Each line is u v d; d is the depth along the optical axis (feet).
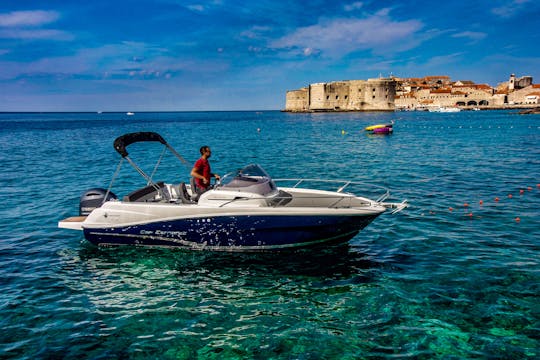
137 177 61.82
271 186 27.91
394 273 23.66
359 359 15.80
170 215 26.32
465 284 21.89
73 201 44.55
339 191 30.58
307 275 23.66
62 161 85.56
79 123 367.86
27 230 33.35
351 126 231.91
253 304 20.30
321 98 504.43
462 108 546.26
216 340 17.21
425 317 18.69
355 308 19.70
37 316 19.29
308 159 82.02
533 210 37.04
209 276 23.75
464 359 15.64
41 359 16.01
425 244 28.48
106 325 18.49
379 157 83.20
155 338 17.42
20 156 95.81
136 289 22.17
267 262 25.64
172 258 26.45
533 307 19.33
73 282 23.11
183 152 106.93
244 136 168.04
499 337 16.99
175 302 20.62
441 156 82.58
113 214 27.35
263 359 15.92
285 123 300.20
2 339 17.39
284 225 25.57
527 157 77.30
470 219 34.58
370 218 26.08
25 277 23.82
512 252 26.50
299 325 18.28
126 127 275.39
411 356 15.89
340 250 27.55
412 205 39.96
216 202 26.35
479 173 59.11
